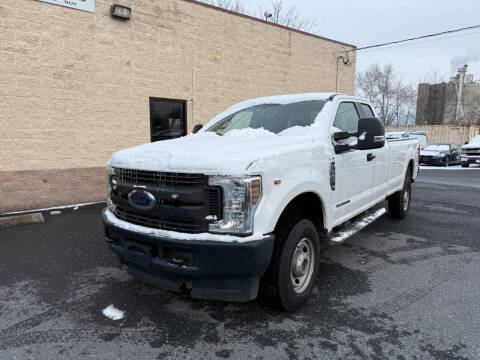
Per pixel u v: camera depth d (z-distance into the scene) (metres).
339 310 3.15
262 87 11.08
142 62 8.23
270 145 3.03
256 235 2.56
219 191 2.56
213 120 4.80
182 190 2.63
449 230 5.75
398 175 5.82
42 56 6.83
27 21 6.61
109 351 2.58
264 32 10.94
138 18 8.06
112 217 3.21
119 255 3.15
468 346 2.59
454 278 3.83
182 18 8.86
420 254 4.61
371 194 4.70
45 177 7.07
